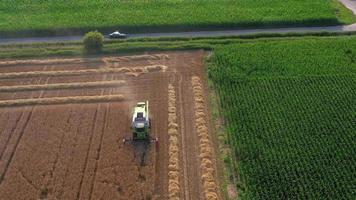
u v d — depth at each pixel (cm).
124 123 5225
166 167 4678
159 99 5647
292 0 8012
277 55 6438
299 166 4609
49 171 4616
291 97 5578
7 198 4322
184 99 5662
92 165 4678
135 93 5753
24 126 5194
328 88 5741
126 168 4641
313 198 4281
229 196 4378
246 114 5309
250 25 7325
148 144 4947
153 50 6681
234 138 4978
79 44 6875
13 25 7188
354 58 6394
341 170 4562
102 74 6122
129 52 6638
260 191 4356
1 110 5441
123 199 4306
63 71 6169
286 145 4866
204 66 6334
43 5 7838
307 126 5119
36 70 6219
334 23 7375
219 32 7219
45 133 5088
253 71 6109
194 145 4966
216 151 4897
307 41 6806
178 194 4375
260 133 5028
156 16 7488
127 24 7250
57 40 7019
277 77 5962
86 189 4419
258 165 4631
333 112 5325
